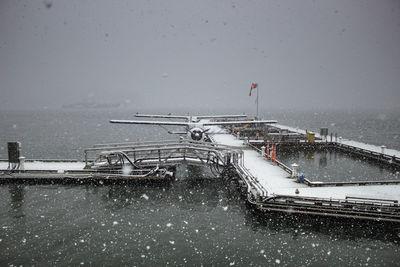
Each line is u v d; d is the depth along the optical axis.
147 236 14.59
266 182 19.11
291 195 16.31
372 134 70.81
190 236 14.52
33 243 14.05
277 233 14.52
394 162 25.75
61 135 70.50
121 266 12.23
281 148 33.72
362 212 14.73
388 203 14.98
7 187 21.67
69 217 16.84
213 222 15.98
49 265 12.34
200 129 30.31
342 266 11.90
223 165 24.05
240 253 12.98
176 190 21.34
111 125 103.19
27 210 17.81
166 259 12.66
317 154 30.61
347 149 32.09
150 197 19.95
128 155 26.20
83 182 22.66
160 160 24.53
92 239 14.38
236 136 39.62
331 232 14.34
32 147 52.00
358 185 18.42
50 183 22.50
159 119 119.75
